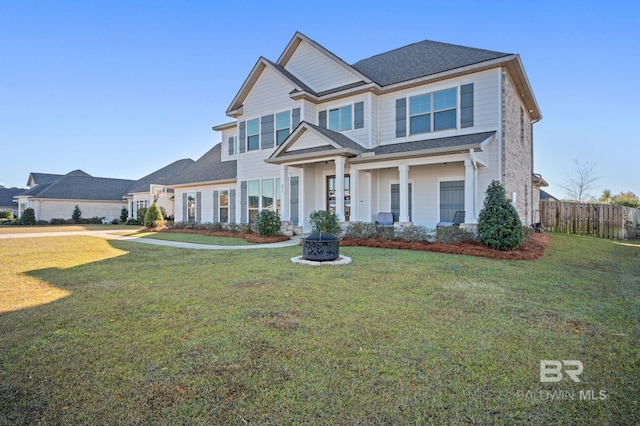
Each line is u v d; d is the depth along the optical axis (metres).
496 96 11.34
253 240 13.05
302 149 13.50
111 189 39.81
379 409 2.34
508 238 8.79
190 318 4.11
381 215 13.28
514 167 12.70
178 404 2.39
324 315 4.18
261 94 16.61
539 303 4.71
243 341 3.42
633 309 4.49
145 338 3.51
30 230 22.25
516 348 3.27
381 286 5.58
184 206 22.14
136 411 2.31
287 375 2.77
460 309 4.42
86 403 2.41
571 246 11.11
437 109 12.51
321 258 7.63
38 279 6.34
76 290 5.50
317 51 15.55
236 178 18.08
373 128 13.71
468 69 11.60
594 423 2.20
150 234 17.94
